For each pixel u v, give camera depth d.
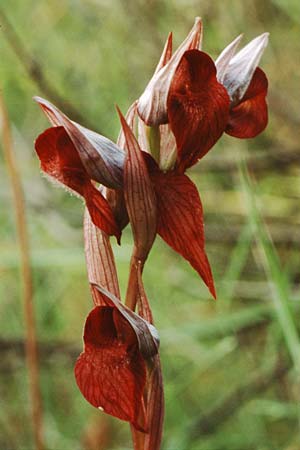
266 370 0.63
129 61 0.78
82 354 0.39
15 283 0.76
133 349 0.38
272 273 0.50
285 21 0.73
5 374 0.72
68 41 0.81
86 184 0.39
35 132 0.80
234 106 0.39
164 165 0.39
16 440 0.71
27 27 0.81
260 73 0.40
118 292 0.40
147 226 0.39
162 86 0.38
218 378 0.70
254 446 0.62
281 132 0.74
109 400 0.38
